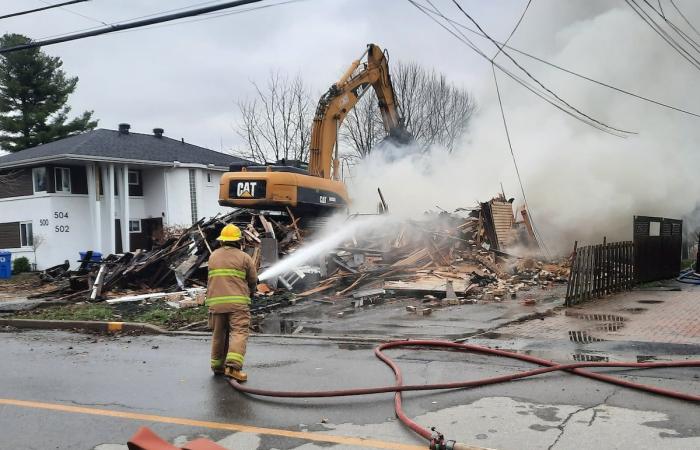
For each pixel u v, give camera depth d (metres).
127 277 15.08
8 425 5.20
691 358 6.41
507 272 15.54
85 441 4.74
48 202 26.25
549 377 5.95
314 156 18.09
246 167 17.06
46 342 9.50
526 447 4.19
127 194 28.20
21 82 42.72
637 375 5.87
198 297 12.40
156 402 5.73
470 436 4.44
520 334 8.07
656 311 9.57
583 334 7.88
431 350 7.41
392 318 10.08
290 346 8.10
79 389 6.34
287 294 12.97
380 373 6.41
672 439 4.23
